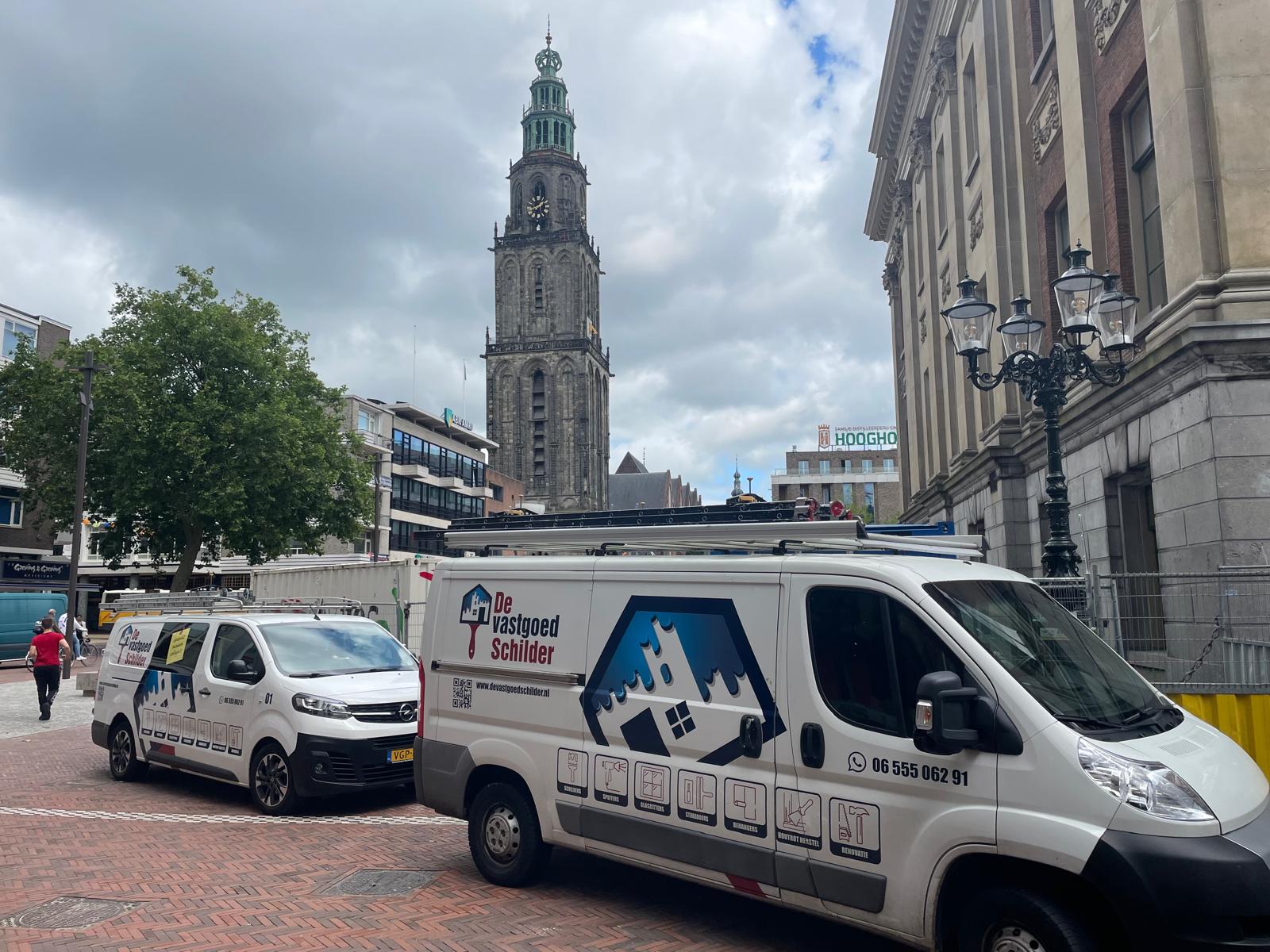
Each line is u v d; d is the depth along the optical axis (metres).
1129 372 10.80
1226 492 9.17
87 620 52.56
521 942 4.97
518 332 104.94
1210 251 9.77
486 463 75.56
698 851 4.88
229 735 8.84
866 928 4.27
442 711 6.36
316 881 6.18
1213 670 7.08
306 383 34.22
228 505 29.69
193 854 6.94
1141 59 11.55
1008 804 3.81
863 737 4.31
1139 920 3.42
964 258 21.44
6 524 45.72
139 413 29.91
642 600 5.39
